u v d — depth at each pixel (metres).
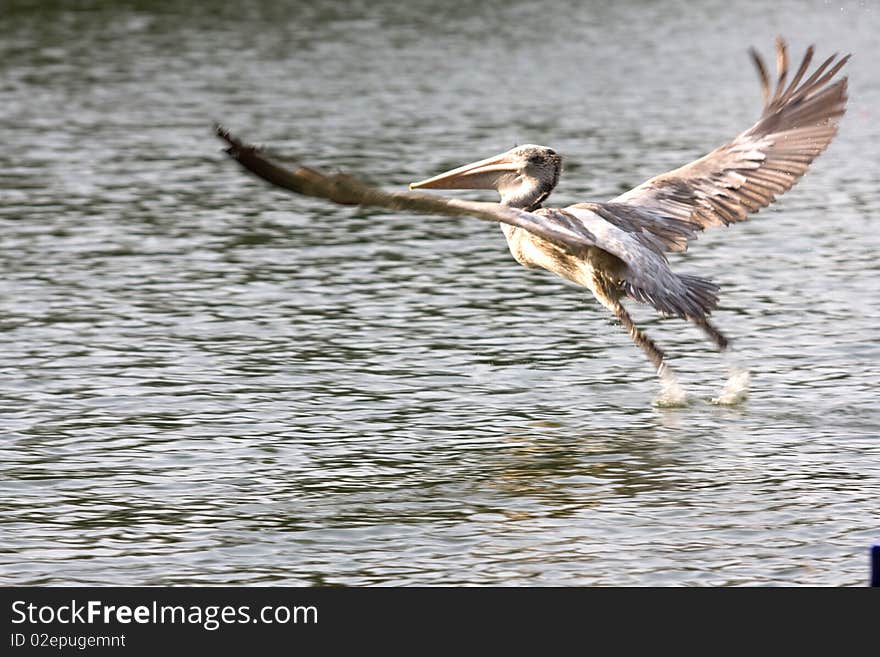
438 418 15.06
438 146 30.92
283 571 11.40
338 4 54.34
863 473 13.35
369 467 13.62
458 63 42.91
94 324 18.44
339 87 38.56
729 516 12.36
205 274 21.05
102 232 23.59
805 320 18.59
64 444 14.16
